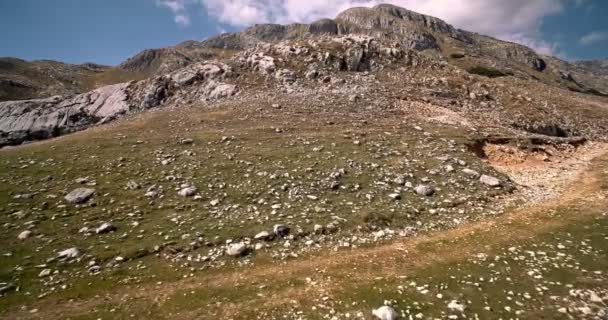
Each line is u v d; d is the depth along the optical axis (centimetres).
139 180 2477
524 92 6812
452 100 5416
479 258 1589
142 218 1997
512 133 4138
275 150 3097
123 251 1659
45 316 1223
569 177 3072
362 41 6894
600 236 1742
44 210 2044
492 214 2186
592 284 1322
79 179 2447
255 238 1803
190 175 2583
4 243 1694
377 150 3159
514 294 1284
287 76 5938
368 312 1207
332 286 1395
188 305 1289
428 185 2547
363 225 1966
